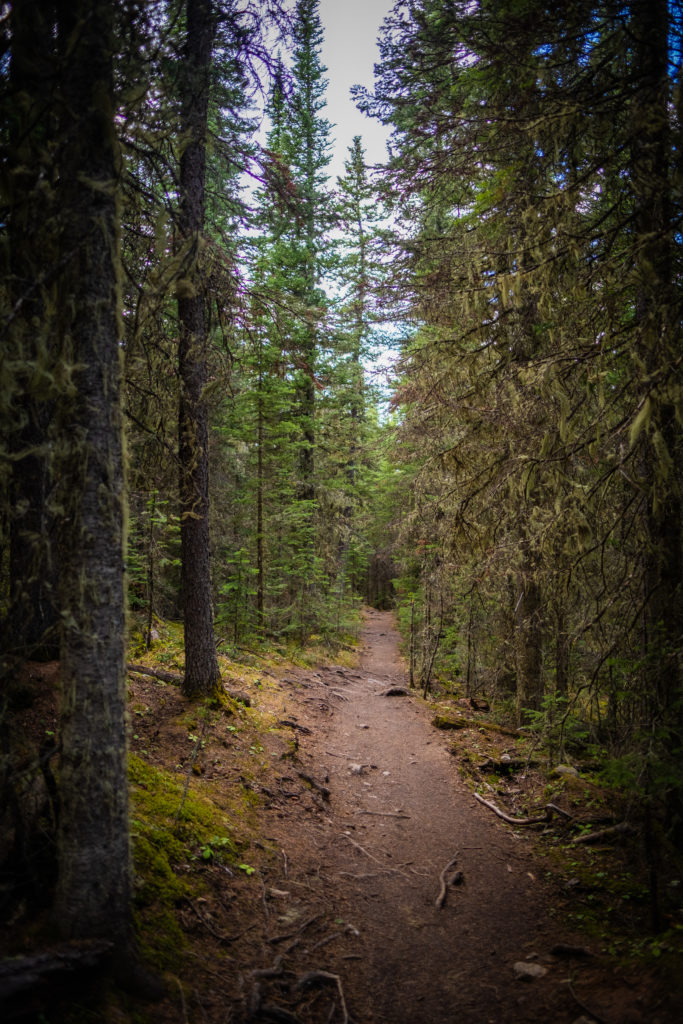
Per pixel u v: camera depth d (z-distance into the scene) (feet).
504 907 17.47
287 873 18.48
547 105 18.31
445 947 15.62
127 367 15.16
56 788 13.70
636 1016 11.34
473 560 24.35
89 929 11.37
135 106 12.61
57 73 11.41
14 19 11.51
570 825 22.03
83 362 11.41
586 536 16.34
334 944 15.51
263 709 32.17
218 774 22.67
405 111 26.20
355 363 72.49
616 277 16.80
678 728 15.17
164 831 17.12
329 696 41.96
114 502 11.81
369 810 24.44
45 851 12.74
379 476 86.58
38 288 11.82
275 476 52.24
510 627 33.55
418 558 47.11
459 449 23.39
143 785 19.02
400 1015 12.88
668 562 17.20
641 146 16.06
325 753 29.86
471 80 21.97
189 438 26.35
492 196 23.47
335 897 17.79
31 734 16.16
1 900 11.52
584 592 19.94
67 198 11.28
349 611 79.36
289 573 55.98
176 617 48.55
